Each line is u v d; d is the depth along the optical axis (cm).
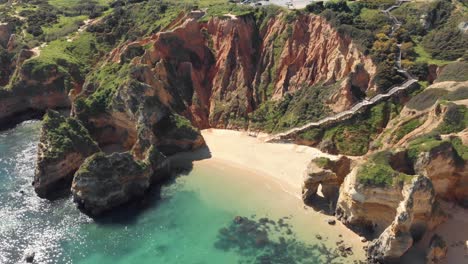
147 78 8769
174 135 8388
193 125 9162
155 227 6538
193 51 10112
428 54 8975
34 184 7450
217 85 9731
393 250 5547
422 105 7544
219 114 9350
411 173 6425
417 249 5759
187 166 8012
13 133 9606
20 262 5878
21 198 7231
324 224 6419
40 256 5997
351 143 7969
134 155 7938
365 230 6200
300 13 9931
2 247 6150
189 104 9438
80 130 8075
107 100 8738
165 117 8500
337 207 6550
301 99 9038
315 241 6109
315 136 8275
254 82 9725
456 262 5584
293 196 7081
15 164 8250
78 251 6097
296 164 7844
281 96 9369
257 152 8288
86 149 7919
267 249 6025
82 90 9994
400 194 5822
